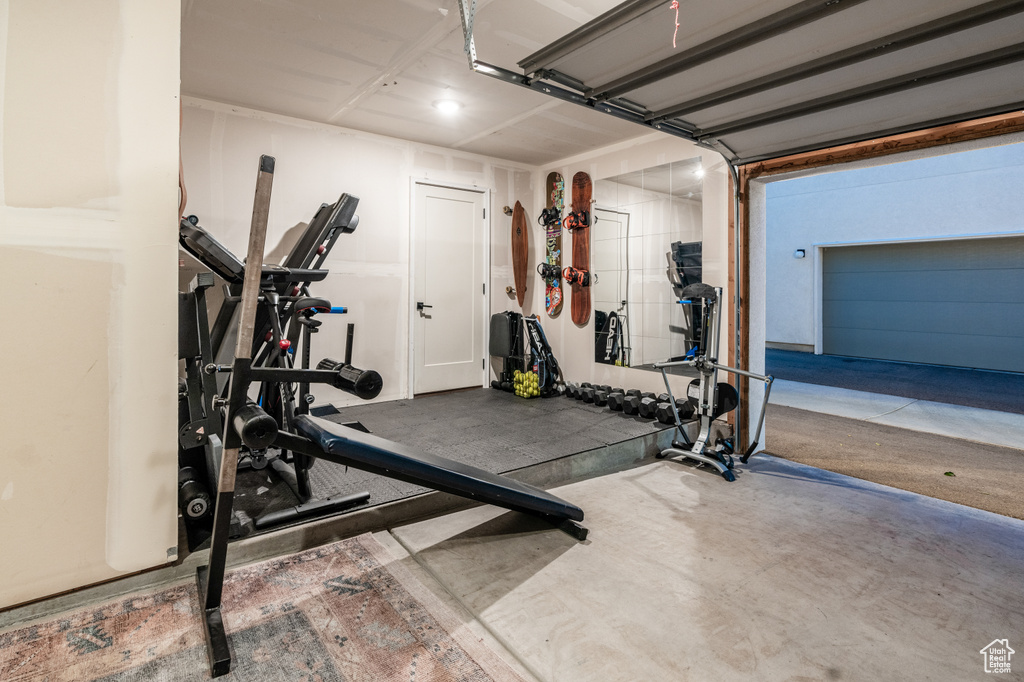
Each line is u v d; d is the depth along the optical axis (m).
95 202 1.74
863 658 1.59
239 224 3.96
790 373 7.43
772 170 3.53
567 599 1.90
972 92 2.40
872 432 4.43
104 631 1.66
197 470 2.49
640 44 2.16
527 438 3.59
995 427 4.52
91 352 1.76
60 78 1.67
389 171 4.73
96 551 1.80
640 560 2.21
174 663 1.53
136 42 1.79
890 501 2.89
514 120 4.29
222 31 2.83
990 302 7.44
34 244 1.65
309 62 3.21
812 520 2.63
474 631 1.71
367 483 2.75
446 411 4.42
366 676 1.49
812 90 2.49
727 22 1.99
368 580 2.01
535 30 2.80
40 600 1.73
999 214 7.08
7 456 1.63
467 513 2.71
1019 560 2.22
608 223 5.06
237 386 1.61
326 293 4.41
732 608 1.85
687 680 1.49
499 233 5.62
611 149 5.01
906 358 8.36
